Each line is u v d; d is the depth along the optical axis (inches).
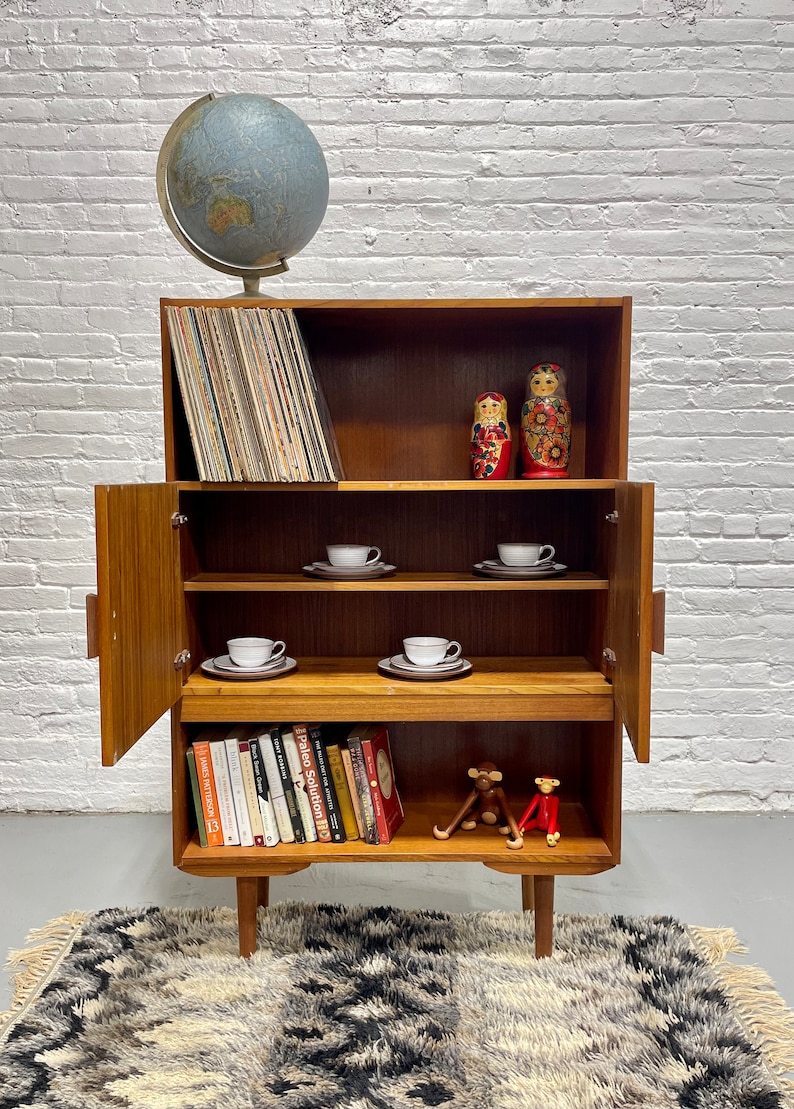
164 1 81.7
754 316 84.0
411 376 70.0
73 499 85.3
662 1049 50.2
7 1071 48.2
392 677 62.3
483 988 56.3
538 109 82.6
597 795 64.4
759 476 85.0
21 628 86.2
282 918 66.3
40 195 83.1
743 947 62.6
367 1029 51.8
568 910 68.3
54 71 82.4
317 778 61.3
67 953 61.0
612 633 59.1
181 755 60.3
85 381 84.3
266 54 82.0
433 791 72.5
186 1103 45.6
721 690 87.0
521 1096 46.3
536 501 70.5
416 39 82.0
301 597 71.4
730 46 82.3
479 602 71.2
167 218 61.6
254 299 58.3
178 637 58.9
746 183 83.1
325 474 57.4
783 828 84.4
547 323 66.4
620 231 83.5
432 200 83.1
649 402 84.7
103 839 81.9
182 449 61.4
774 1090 46.9
